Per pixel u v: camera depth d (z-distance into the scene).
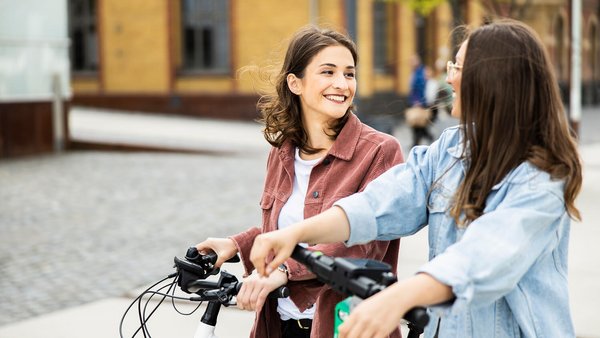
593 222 7.87
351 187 2.55
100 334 5.02
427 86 15.73
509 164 1.87
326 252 2.41
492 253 1.73
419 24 25.19
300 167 2.68
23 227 8.55
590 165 12.52
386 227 2.03
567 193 1.85
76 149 16.62
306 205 2.59
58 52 16.27
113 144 16.38
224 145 16.08
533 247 1.80
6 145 15.34
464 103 1.92
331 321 2.46
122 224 8.60
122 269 6.68
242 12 23.64
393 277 1.73
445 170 2.02
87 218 8.98
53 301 5.82
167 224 8.56
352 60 2.63
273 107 2.74
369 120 15.59
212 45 24.19
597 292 5.46
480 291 1.72
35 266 6.89
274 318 2.67
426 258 6.44
